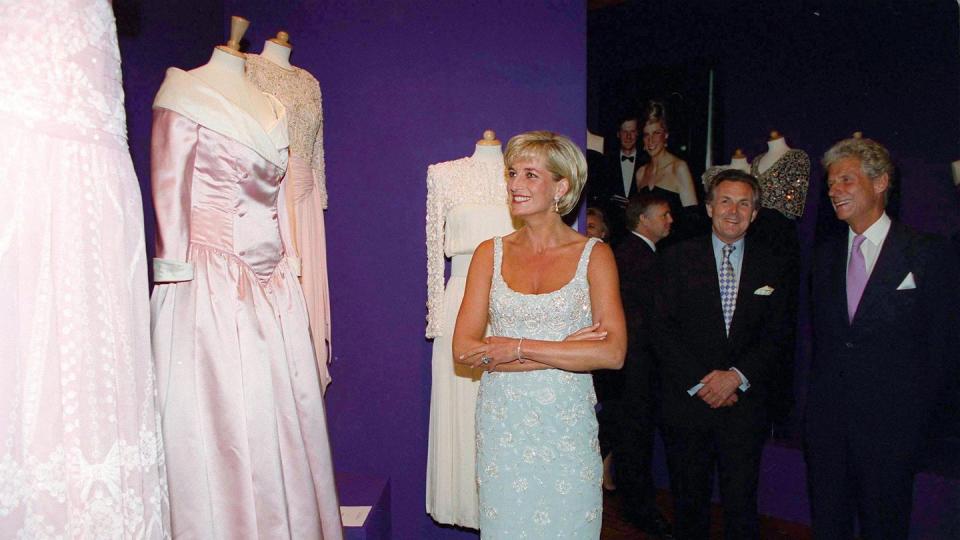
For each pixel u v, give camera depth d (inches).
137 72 98.0
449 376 122.6
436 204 123.9
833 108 168.9
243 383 80.7
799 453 163.8
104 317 58.5
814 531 109.6
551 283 82.2
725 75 189.0
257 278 85.7
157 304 79.5
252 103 87.4
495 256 86.0
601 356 77.3
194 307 79.4
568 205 85.8
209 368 78.7
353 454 140.8
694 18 194.2
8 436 51.4
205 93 80.4
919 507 140.3
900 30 157.0
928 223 154.8
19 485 52.6
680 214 197.5
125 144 63.6
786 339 121.2
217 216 82.0
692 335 121.5
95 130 58.9
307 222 118.0
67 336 55.4
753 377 117.0
